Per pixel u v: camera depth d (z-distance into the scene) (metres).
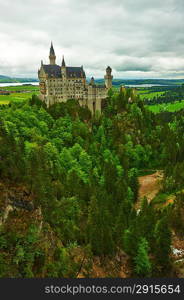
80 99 175.25
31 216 44.28
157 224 70.00
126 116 162.62
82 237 55.56
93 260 50.56
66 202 65.94
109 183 101.62
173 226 79.38
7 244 37.31
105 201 83.50
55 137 132.62
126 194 96.12
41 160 83.94
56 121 142.62
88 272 45.66
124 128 157.00
